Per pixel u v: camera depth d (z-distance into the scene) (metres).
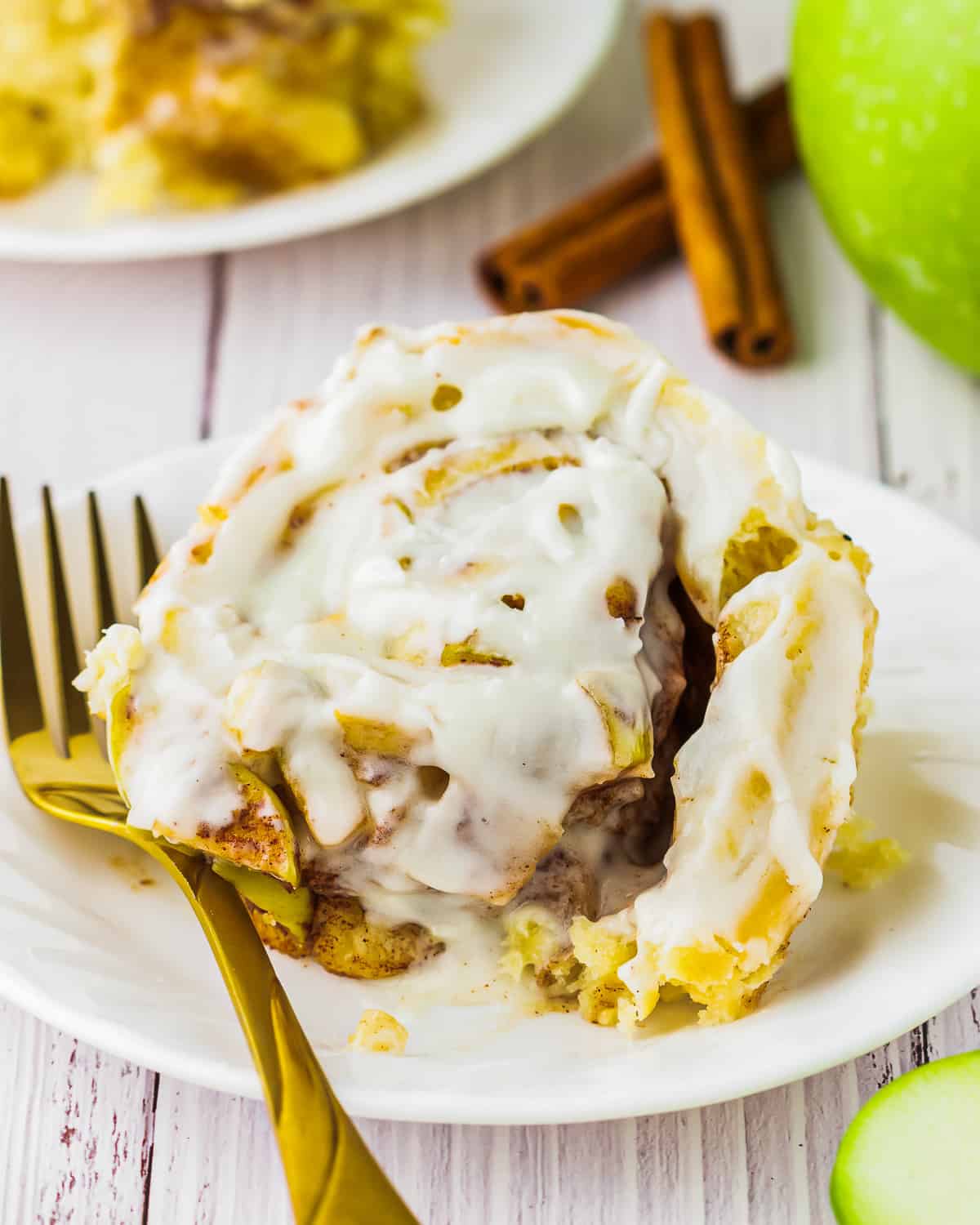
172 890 0.43
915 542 0.48
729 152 0.60
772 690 0.42
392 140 0.60
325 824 0.42
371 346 0.45
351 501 0.44
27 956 0.41
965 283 0.53
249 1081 0.40
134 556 0.48
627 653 0.42
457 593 0.43
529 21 0.63
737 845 0.41
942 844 0.43
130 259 0.58
